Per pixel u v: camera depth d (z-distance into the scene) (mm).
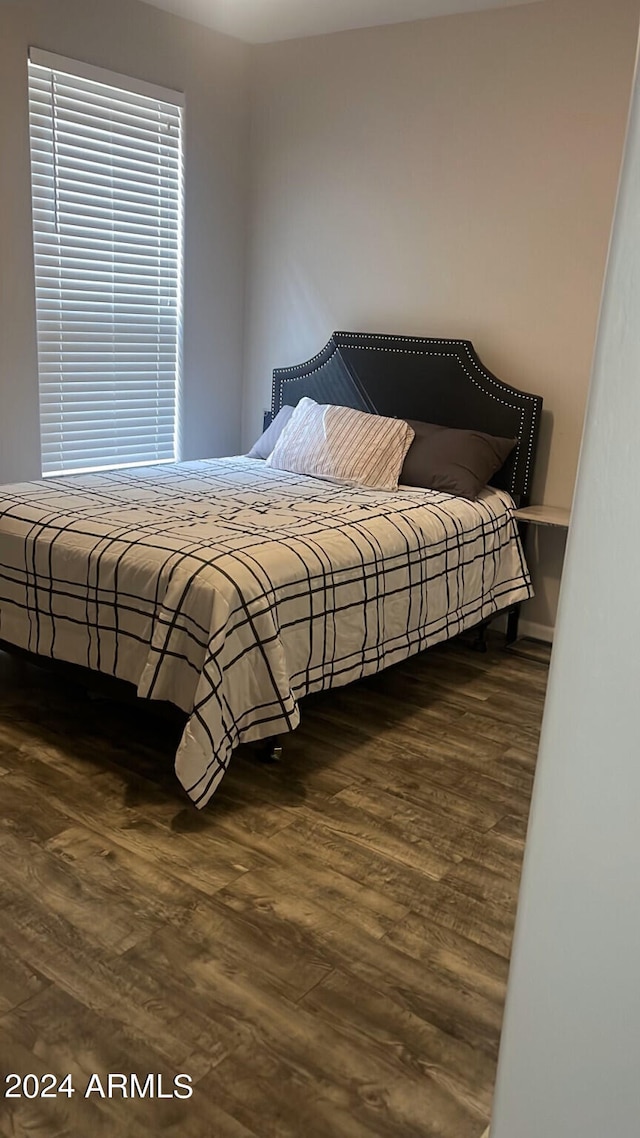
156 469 3746
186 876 2057
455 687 3320
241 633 2324
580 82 3383
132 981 1720
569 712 750
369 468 3609
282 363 4586
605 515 685
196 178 4215
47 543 2709
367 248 4137
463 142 3738
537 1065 878
